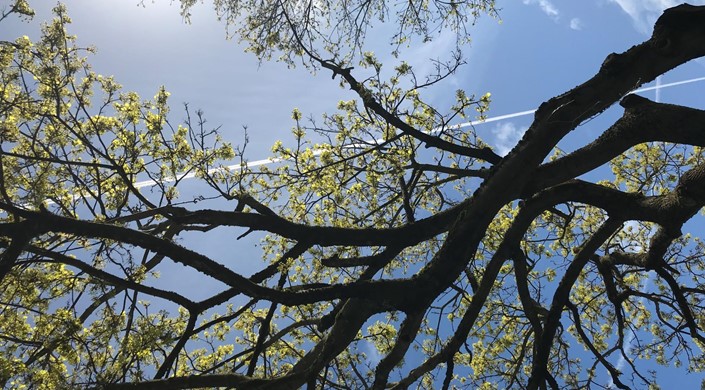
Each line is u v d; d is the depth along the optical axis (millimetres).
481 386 9906
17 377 5516
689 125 4820
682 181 4996
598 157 5512
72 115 7848
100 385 5488
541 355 6434
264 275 6961
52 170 8266
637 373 7078
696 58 4840
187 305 6059
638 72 4965
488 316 10117
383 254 6824
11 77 7945
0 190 5980
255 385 5816
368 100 8680
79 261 5457
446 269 5641
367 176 10008
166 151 8844
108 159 7473
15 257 4977
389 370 5781
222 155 8945
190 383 5805
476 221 5594
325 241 6699
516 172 5410
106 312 6473
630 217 5695
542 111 5266
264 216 6609
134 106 8578
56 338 5730
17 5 7746
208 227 8398
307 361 6996
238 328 10086
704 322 9836
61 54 8078
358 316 5816
